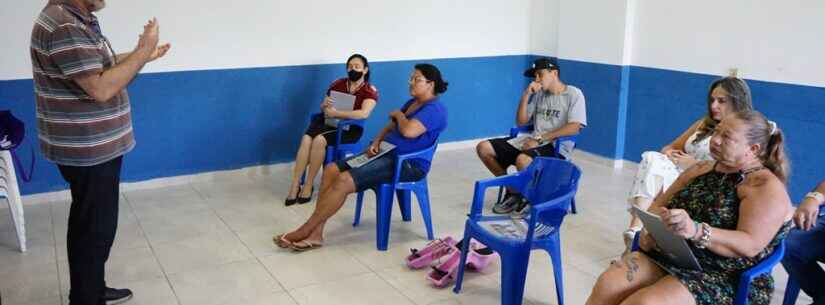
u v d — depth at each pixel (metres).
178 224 3.51
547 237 2.41
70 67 2.00
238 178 4.55
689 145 2.87
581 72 5.11
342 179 2.99
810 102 3.68
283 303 2.58
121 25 3.96
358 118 3.95
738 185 1.80
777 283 2.77
